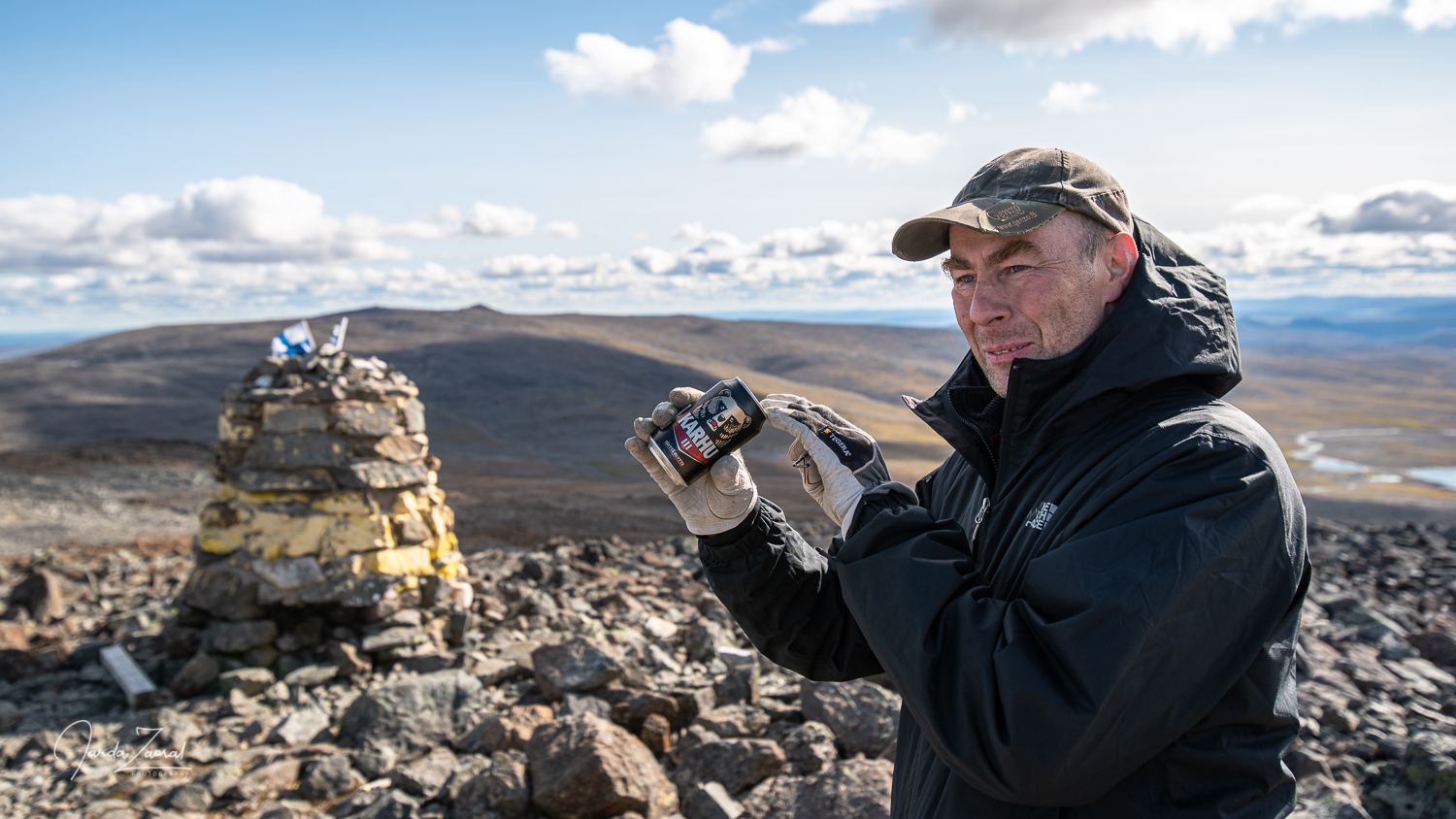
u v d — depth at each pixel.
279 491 6.52
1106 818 1.29
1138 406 1.40
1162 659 1.17
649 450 1.75
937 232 1.60
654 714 4.62
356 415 6.75
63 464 22.03
